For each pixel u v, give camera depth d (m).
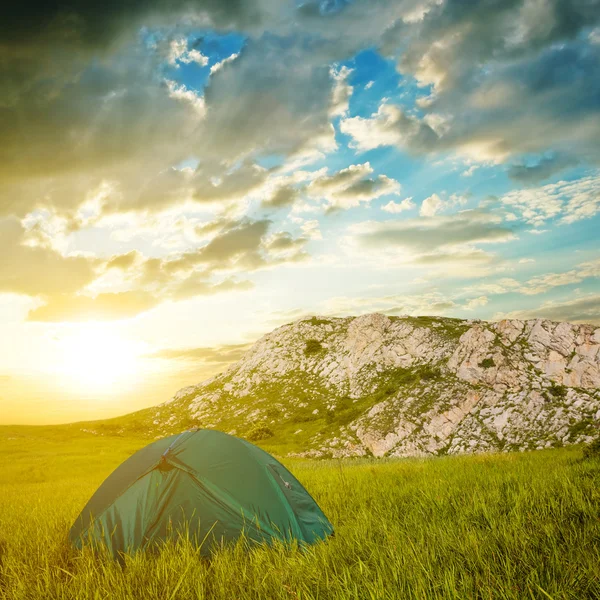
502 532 4.94
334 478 14.49
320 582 4.14
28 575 5.43
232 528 6.40
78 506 11.94
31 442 79.44
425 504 7.61
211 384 179.38
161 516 6.61
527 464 14.09
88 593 4.45
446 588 3.41
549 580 3.48
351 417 99.38
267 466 7.64
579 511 5.70
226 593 4.29
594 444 15.34
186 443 7.59
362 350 146.25
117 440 82.88
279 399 139.62
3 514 12.01
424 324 142.62
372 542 5.21
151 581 4.71
